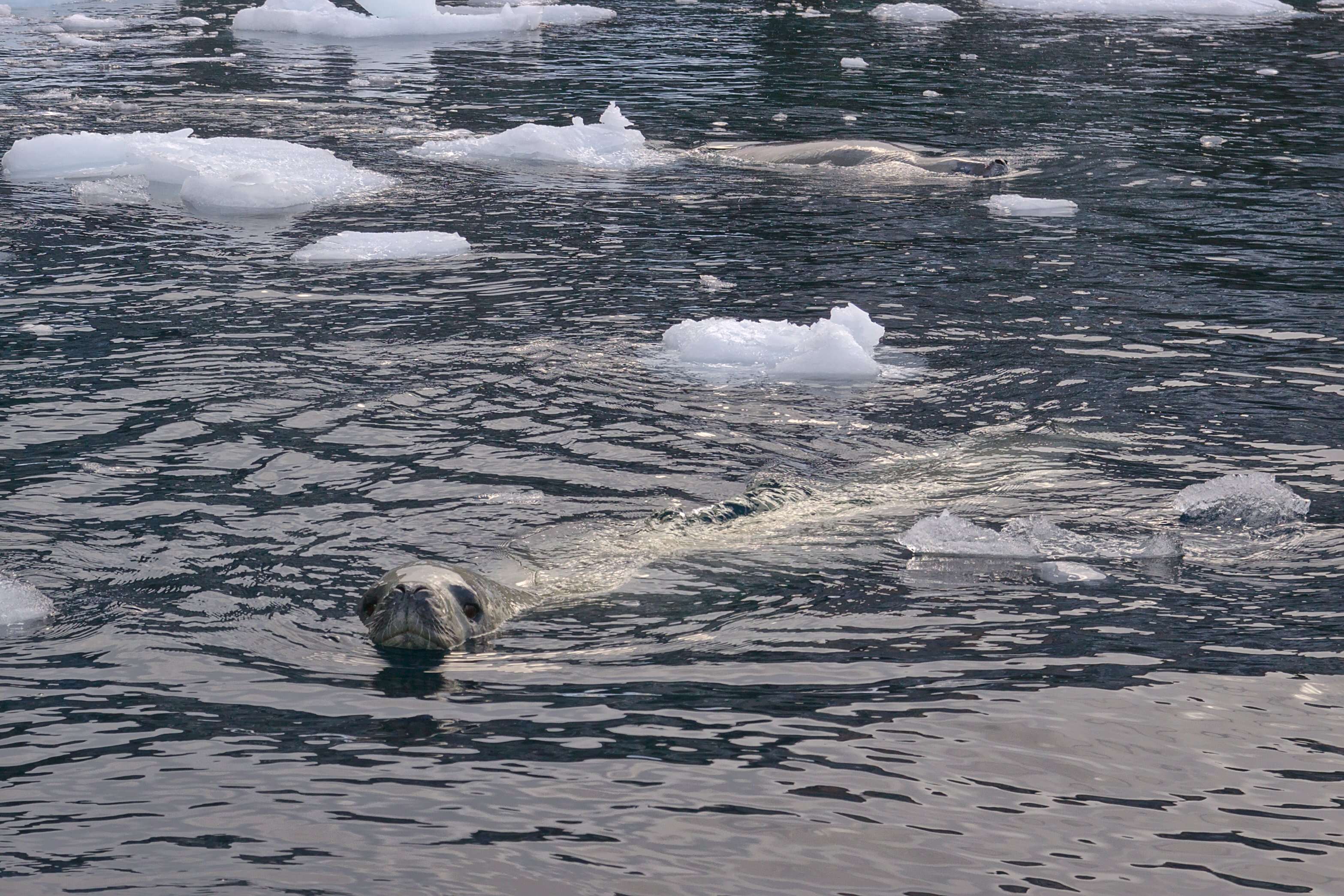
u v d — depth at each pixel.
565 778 7.37
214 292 18.34
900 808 7.07
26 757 7.60
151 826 6.94
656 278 19.48
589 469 12.45
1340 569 10.16
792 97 36.06
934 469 12.53
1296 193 25.02
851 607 9.62
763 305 18.16
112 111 32.81
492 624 9.33
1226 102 35.12
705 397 14.50
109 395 14.14
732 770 7.46
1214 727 7.91
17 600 9.52
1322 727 7.90
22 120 31.42
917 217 23.31
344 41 47.03
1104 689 8.38
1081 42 46.91
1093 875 6.51
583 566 10.36
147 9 54.97
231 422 13.40
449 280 19.19
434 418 13.67
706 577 10.17
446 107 34.22
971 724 7.96
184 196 24.45
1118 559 10.45
